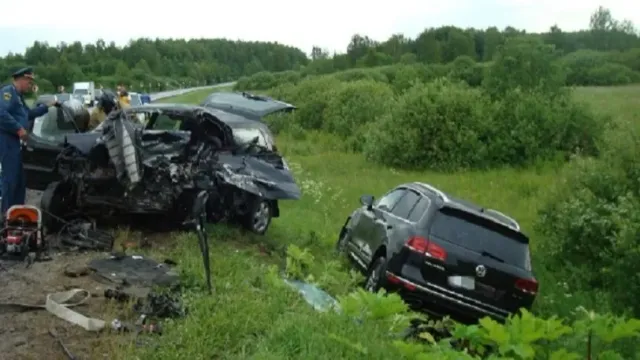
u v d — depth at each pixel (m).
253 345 6.36
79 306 7.09
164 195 10.04
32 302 7.11
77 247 9.10
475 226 9.57
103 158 9.81
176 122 11.20
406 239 9.42
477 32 78.75
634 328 6.43
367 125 30.83
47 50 74.94
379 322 7.01
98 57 85.31
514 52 26.22
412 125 23.95
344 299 7.08
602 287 12.14
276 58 125.62
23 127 9.88
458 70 42.66
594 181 13.92
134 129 9.72
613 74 58.94
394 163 23.97
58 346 6.19
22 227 8.67
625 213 12.20
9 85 9.77
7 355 5.93
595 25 84.19
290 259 9.69
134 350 6.11
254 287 8.27
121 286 7.76
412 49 80.44
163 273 8.19
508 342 6.33
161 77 93.31
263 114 12.34
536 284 9.39
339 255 11.67
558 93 25.77
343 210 16.25
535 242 14.15
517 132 23.33
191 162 10.33
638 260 11.26
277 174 10.80
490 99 25.25
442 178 21.22
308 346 6.16
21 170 9.98
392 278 9.37
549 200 14.63
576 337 6.75
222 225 10.93
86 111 11.88
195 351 6.16
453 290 9.24
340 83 40.09
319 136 33.47
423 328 8.47
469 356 6.28
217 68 112.62
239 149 11.01
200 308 7.11
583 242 12.84
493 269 9.27
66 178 9.93
